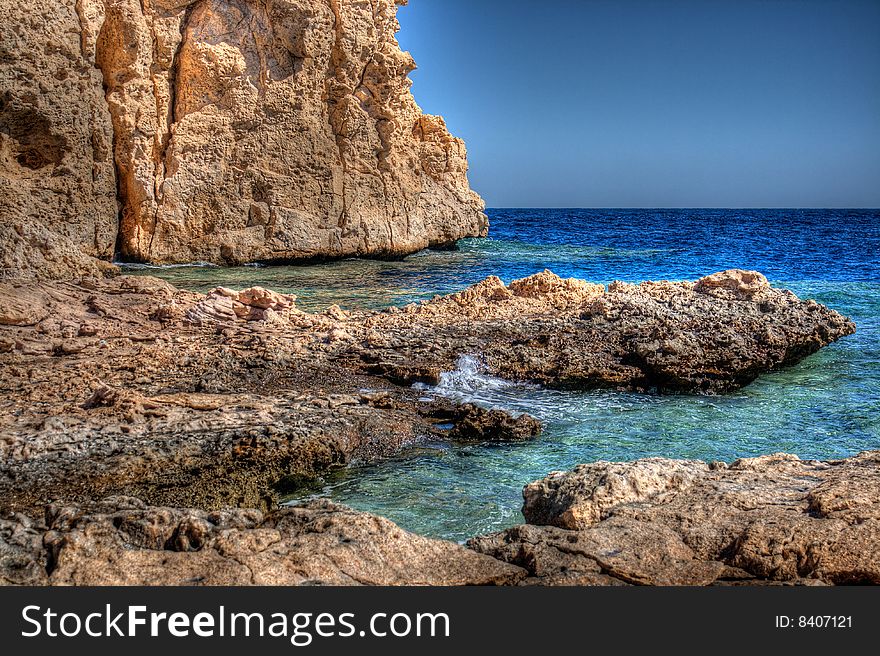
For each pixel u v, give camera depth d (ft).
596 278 93.50
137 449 26.84
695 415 35.83
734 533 16.57
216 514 17.52
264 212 91.76
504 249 127.95
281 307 48.26
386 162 102.58
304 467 27.61
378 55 98.27
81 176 79.30
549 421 34.35
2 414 29.68
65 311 45.88
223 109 87.76
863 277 92.27
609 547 16.33
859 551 15.48
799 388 40.98
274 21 89.61
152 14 82.28
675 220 332.80
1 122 73.20
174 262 87.25
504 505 25.54
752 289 54.75
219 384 35.14
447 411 34.09
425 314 51.19
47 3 73.92
